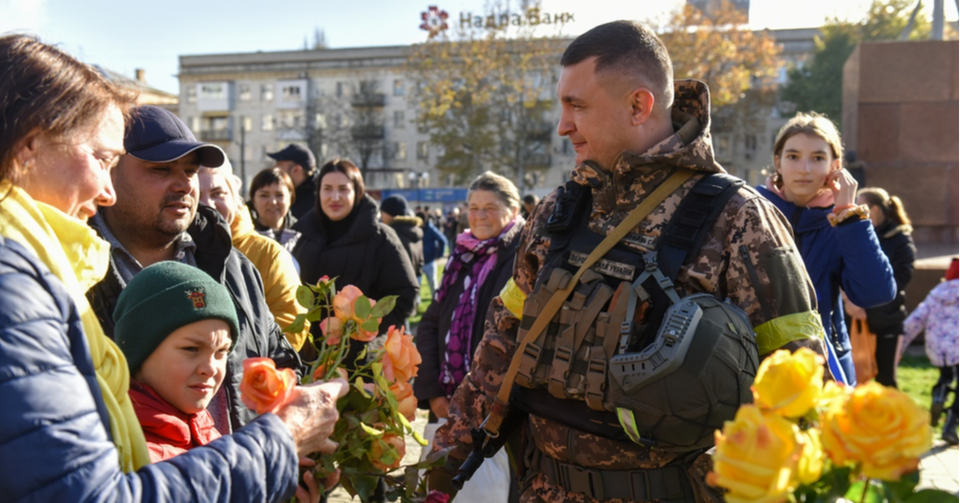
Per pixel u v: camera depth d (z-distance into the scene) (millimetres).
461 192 59000
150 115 2176
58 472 1075
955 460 4297
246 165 67000
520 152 42906
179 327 1604
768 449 943
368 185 62938
